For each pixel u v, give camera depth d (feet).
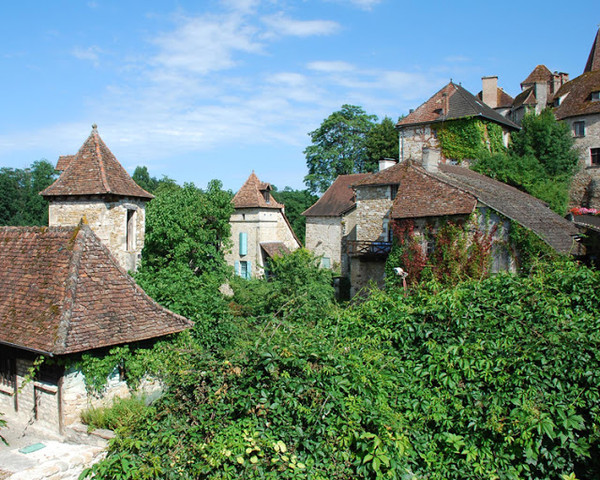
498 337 22.36
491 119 102.83
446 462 19.26
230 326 49.83
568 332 21.25
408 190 67.97
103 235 60.39
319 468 17.66
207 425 18.58
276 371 19.07
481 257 59.98
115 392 36.14
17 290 38.93
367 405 18.92
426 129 107.14
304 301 51.16
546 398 19.34
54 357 32.89
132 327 36.68
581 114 111.86
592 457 18.92
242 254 112.57
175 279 53.36
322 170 163.32
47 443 32.17
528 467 18.40
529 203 77.71
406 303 26.55
